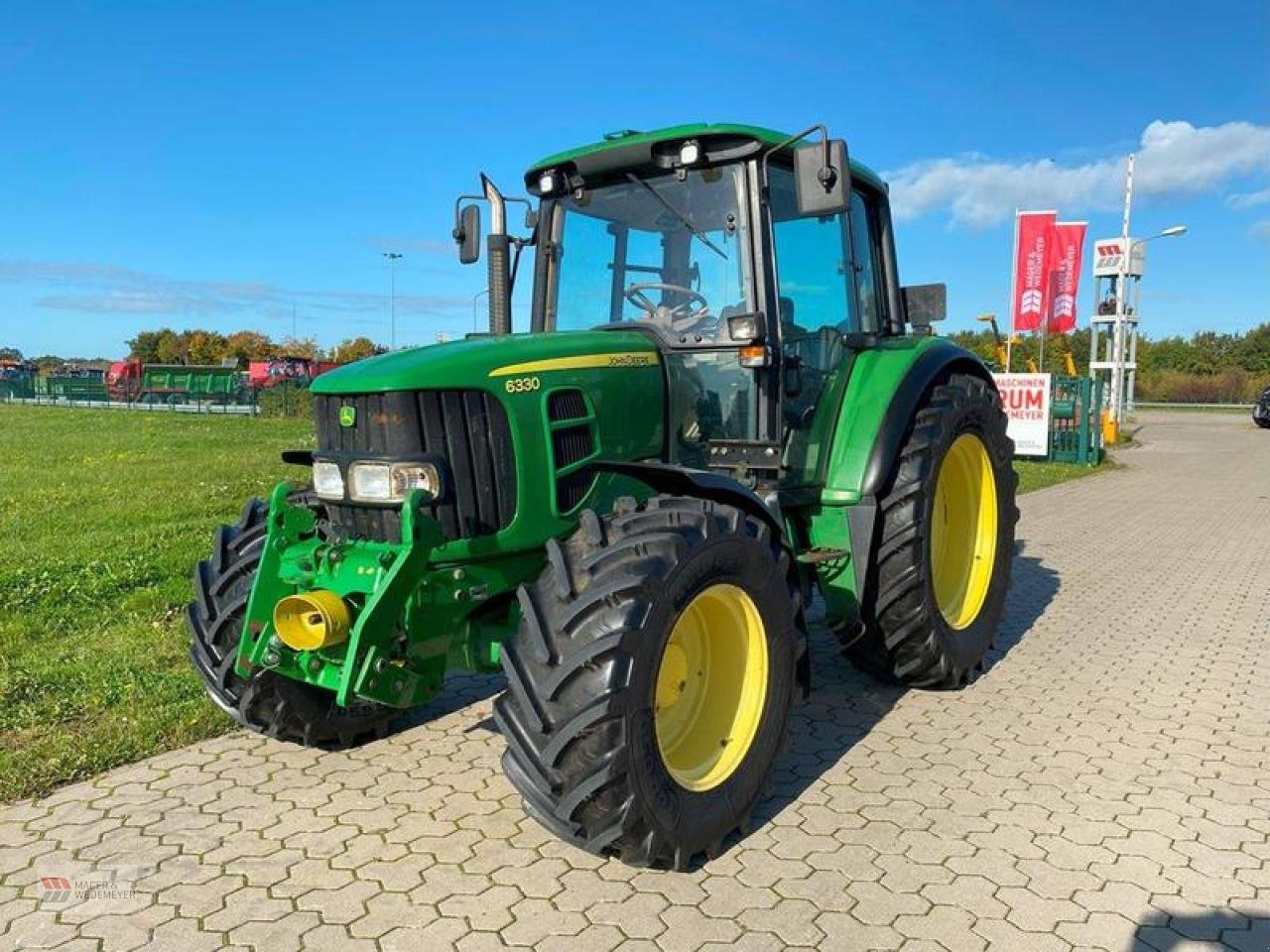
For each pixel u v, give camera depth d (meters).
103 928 2.71
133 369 40.47
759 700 3.36
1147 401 60.84
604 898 2.89
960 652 4.66
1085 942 2.69
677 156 3.98
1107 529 10.08
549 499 3.44
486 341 3.57
